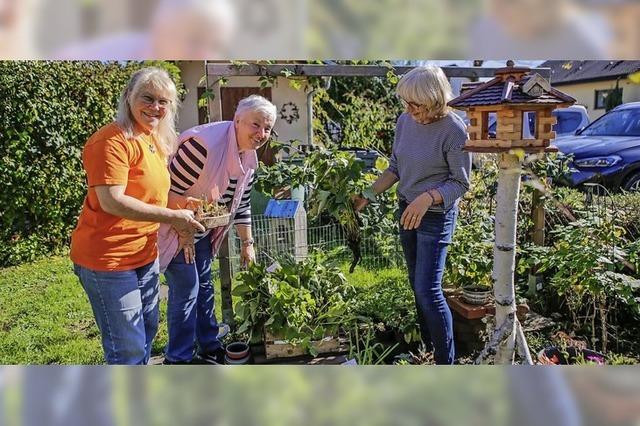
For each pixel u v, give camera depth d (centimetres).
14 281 465
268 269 308
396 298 327
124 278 202
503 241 174
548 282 339
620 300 288
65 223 559
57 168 530
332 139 702
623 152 564
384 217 303
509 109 164
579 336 292
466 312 281
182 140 248
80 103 542
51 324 363
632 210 329
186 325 264
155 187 205
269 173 302
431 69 223
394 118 725
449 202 228
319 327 273
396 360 267
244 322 290
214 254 285
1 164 490
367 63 326
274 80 321
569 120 854
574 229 299
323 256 324
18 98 489
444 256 240
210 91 293
